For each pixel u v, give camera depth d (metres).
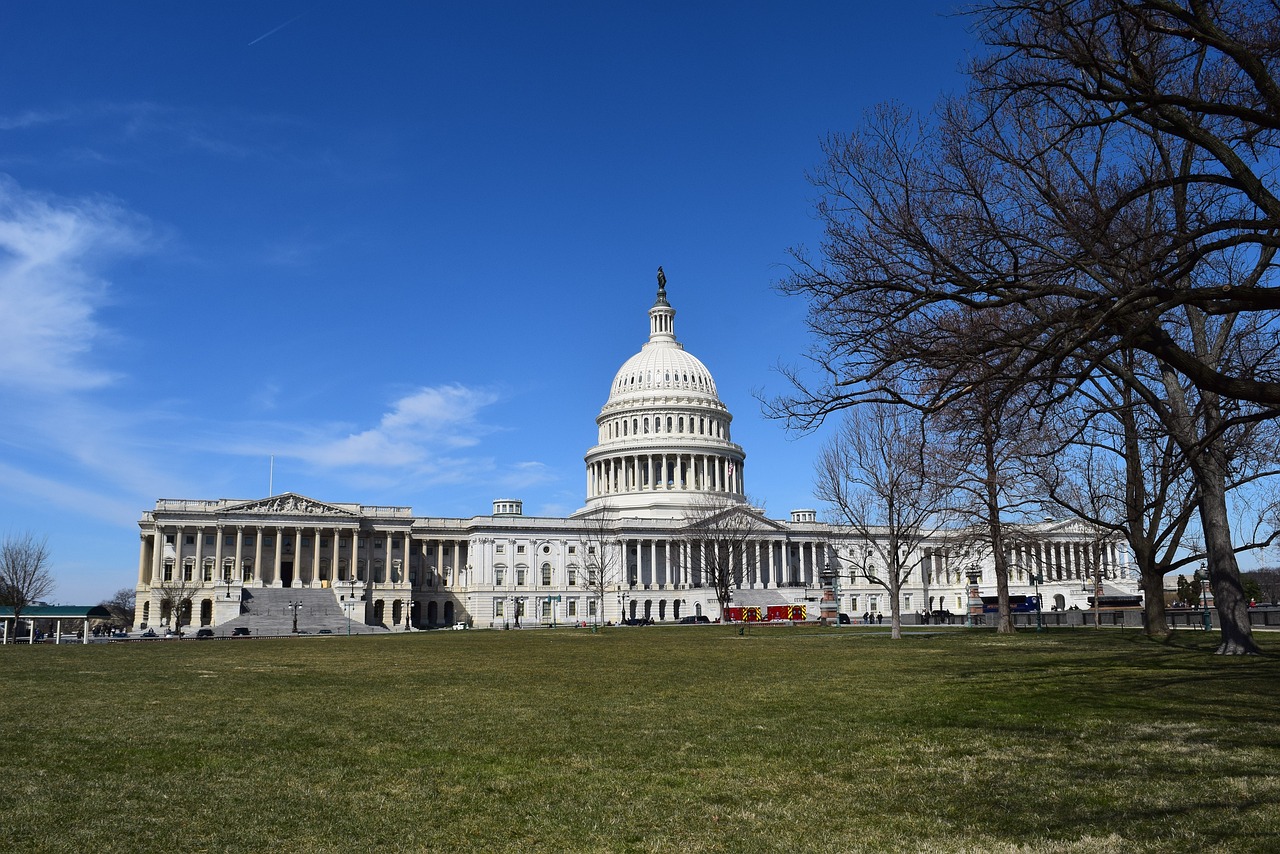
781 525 179.25
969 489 61.06
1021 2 20.83
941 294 22.31
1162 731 19.41
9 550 150.88
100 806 14.66
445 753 18.98
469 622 166.88
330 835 13.06
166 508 153.12
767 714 24.08
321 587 153.75
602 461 195.12
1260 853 11.46
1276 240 17.75
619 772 16.94
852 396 23.69
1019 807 13.90
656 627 123.75
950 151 23.88
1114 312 18.58
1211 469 37.44
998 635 64.44
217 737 21.22
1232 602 37.12
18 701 29.06
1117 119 19.98
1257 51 19.05
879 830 12.98
